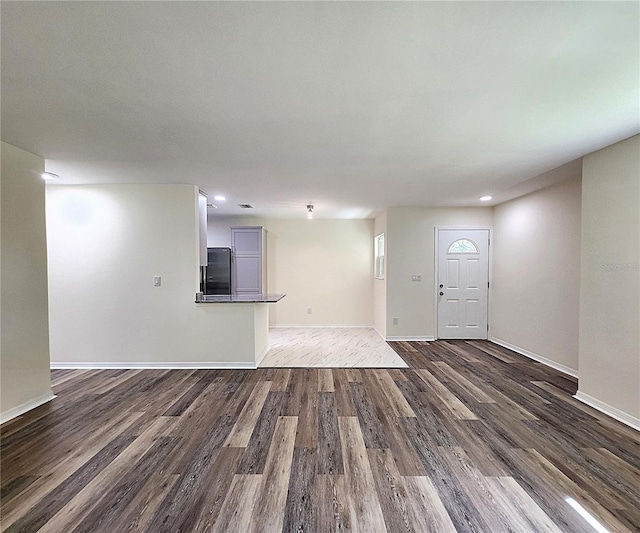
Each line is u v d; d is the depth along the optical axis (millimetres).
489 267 5922
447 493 1932
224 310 4367
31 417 2916
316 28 1417
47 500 1871
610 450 2373
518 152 3023
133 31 1429
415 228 5918
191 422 2818
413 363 4570
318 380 3893
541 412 3002
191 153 3037
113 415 2955
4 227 2842
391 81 1844
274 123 2389
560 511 1789
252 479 2059
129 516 1757
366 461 2248
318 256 7324
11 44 1509
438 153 3033
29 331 3080
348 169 3551
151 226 4289
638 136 2627
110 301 4332
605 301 2953
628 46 1535
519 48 1557
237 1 1266
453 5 1295
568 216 4102
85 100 2053
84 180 4059
